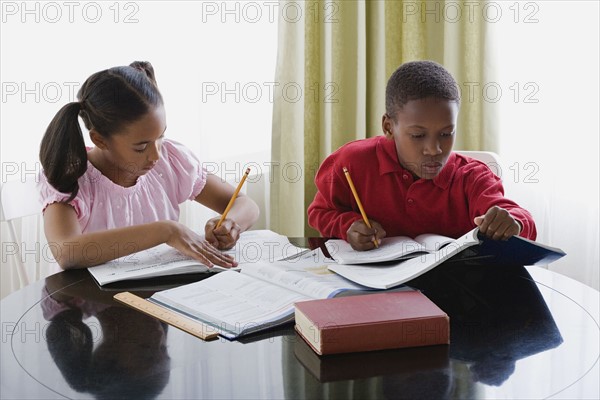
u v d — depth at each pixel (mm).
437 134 1276
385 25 2160
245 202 1535
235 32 2010
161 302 1059
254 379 819
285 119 2018
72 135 1334
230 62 2018
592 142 2160
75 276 1194
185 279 1166
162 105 1352
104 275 1175
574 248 2219
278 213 2076
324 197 1509
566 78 2154
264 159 2111
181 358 875
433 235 1336
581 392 787
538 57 2174
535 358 871
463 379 817
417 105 1260
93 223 1446
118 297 1082
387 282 1064
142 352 894
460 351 890
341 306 937
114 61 1916
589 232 2203
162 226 1251
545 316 1007
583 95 2146
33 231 1891
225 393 787
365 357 873
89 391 796
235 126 2053
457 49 2146
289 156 2037
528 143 2221
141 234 1245
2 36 1805
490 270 1203
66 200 1355
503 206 1341
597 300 1066
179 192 1596
